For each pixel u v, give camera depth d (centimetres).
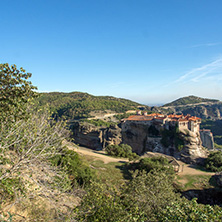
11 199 1179
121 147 7288
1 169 1070
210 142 12219
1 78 976
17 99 1051
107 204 1281
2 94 997
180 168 5594
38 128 1168
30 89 1043
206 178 4684
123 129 10094
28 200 1241
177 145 7250
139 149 9050
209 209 1073
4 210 1027
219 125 17438
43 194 1166
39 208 1241
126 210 1352
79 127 11706
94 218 1220
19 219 1094
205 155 7062
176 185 4262
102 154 7094
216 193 3819
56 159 2155
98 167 4691
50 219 1195
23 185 1180
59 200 1387
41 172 1212
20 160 1016
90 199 1345
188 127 7794
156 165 4559
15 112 1084
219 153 5866
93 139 10981
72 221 1127
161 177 1906
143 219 1215
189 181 4547
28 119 1130
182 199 1834
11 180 1027
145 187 1645
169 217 1105
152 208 1431
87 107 17162
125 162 5641
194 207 1113
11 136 1131
